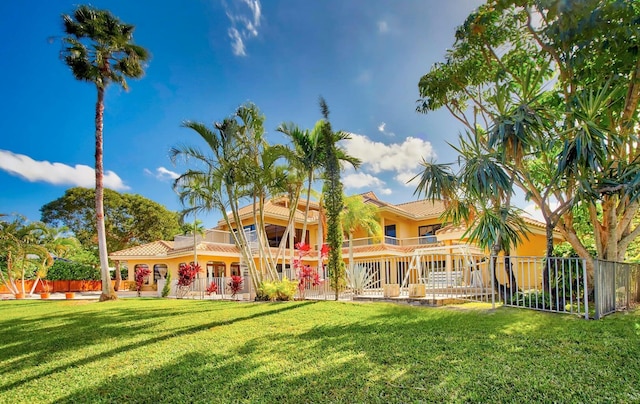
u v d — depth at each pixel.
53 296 27.03
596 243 10.51
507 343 5.91
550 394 3.89
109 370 5.54
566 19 8.09
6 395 4.63
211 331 8.20
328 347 6.22
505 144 9.32
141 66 21.25
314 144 15.08
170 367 5.54
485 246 10.02
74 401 4.38
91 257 38.31
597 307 7.48
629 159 10.00
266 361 5.59
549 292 8.67
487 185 9.33
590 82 9.56
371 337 6.82
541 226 17.97
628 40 7.91
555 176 9.23
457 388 4.16
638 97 9.18
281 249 16.59
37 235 28.52
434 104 12.38
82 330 9.00
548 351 5.40
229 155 14.92
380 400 3.94
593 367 4.64
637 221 12.66
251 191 16.08
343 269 13.94
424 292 11.92
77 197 39.00
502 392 3.99
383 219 27.66
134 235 41.28
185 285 21.16
